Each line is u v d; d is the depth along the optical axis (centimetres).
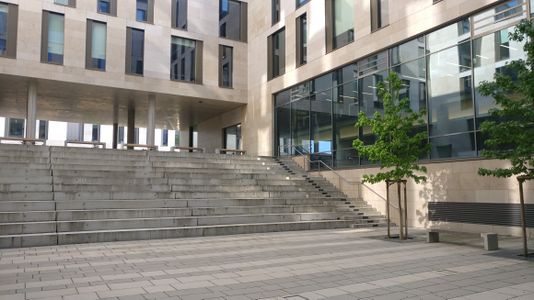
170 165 1977
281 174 2128
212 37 2916
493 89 966
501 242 1188
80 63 2467
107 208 1352
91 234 1160
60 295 604
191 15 2867
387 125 1252
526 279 722
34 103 2441
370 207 1842
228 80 2958
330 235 1356
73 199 1368
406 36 1753
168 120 3641
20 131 5609
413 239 1255
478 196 1426
